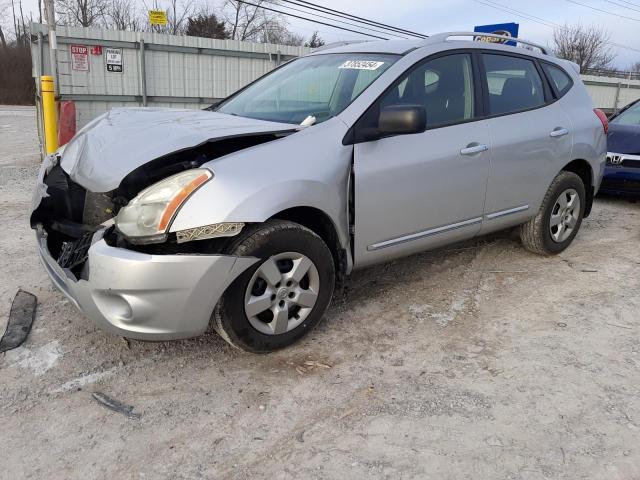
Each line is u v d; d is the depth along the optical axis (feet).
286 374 9.95
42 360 10.16
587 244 17.87
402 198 11.52
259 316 10.14
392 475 7.59
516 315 12.53
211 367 10.12
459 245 17.04
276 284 9.96
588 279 14.75
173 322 9.01
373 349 10.87
